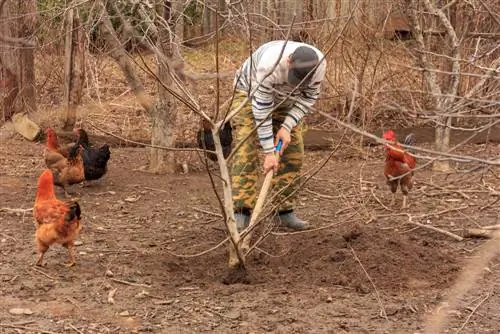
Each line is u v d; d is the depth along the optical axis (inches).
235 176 244.8
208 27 342.0
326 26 393.7
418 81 384.2
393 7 396.5
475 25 336.5
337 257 237.8
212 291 213.8
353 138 403.9
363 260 234.5
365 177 357.1
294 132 253.4
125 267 231.0
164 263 236.5
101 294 209.0
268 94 222.1
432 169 357.1
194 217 290.4
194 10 336.8
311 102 232.5
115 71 485.1
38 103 432.8
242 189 244.4
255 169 246.2
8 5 357.7
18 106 416.2
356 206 305.4
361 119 398.9
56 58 438.6
